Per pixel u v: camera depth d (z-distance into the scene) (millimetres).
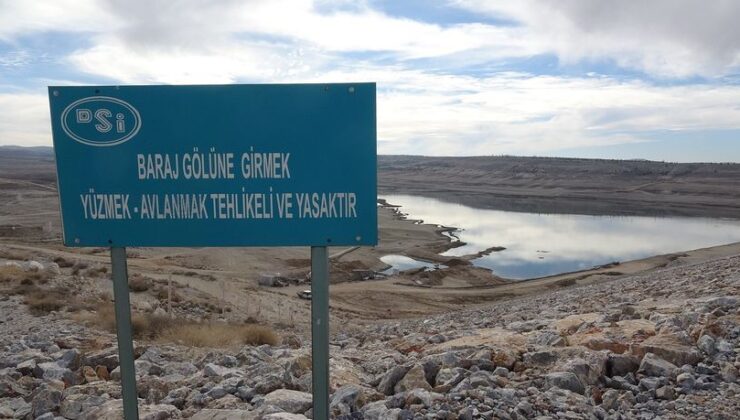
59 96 3850
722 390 5266
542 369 6191
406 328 16891
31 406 5852
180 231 3953
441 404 5133
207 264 46500
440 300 39406
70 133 3883
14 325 14625
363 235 3904
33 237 55875
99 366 7828
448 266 60000
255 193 3887
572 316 10352
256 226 3922
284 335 16031
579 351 6332
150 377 6680
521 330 9766
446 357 6445
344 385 6094
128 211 3939
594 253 73125
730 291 11383
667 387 5293
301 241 3916
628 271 52031
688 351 6098
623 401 5133
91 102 3854
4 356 9047
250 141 3842
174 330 13562
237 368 7887
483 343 7582
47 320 15359
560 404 5062
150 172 3895
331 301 36281
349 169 3850
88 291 23219
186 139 3859
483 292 43250
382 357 8031
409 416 4895
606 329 7676
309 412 5355
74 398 6004
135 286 26453
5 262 30016
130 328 4105
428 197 172625
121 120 3863
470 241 81875
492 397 5348
